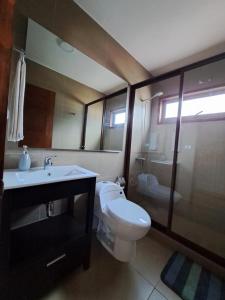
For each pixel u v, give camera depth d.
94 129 1.79
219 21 1.52
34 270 0.94
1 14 0.50
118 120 2.08
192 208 2.14
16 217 1.23
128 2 1.38
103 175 1.95
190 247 1.63
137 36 1.77
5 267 0.82
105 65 1.79
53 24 1.33
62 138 1.51
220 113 1.98
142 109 2.38
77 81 1.58
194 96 2.18
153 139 2.52
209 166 2.05
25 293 0.92
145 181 2.47
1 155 0.54
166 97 2.41
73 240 1.15
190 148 2.20
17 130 1.17
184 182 2.21
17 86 1.17
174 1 1.35
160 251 1.62
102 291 1.13
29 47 1.23
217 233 1.89
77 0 1.41
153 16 1.50
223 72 1.93
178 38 1.77
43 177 1.09
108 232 1.49
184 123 2.25
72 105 1.57
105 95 1.86
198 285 1.23
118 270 1.33
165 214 2.13
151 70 2.42
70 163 1.60
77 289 1.13
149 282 1.24
